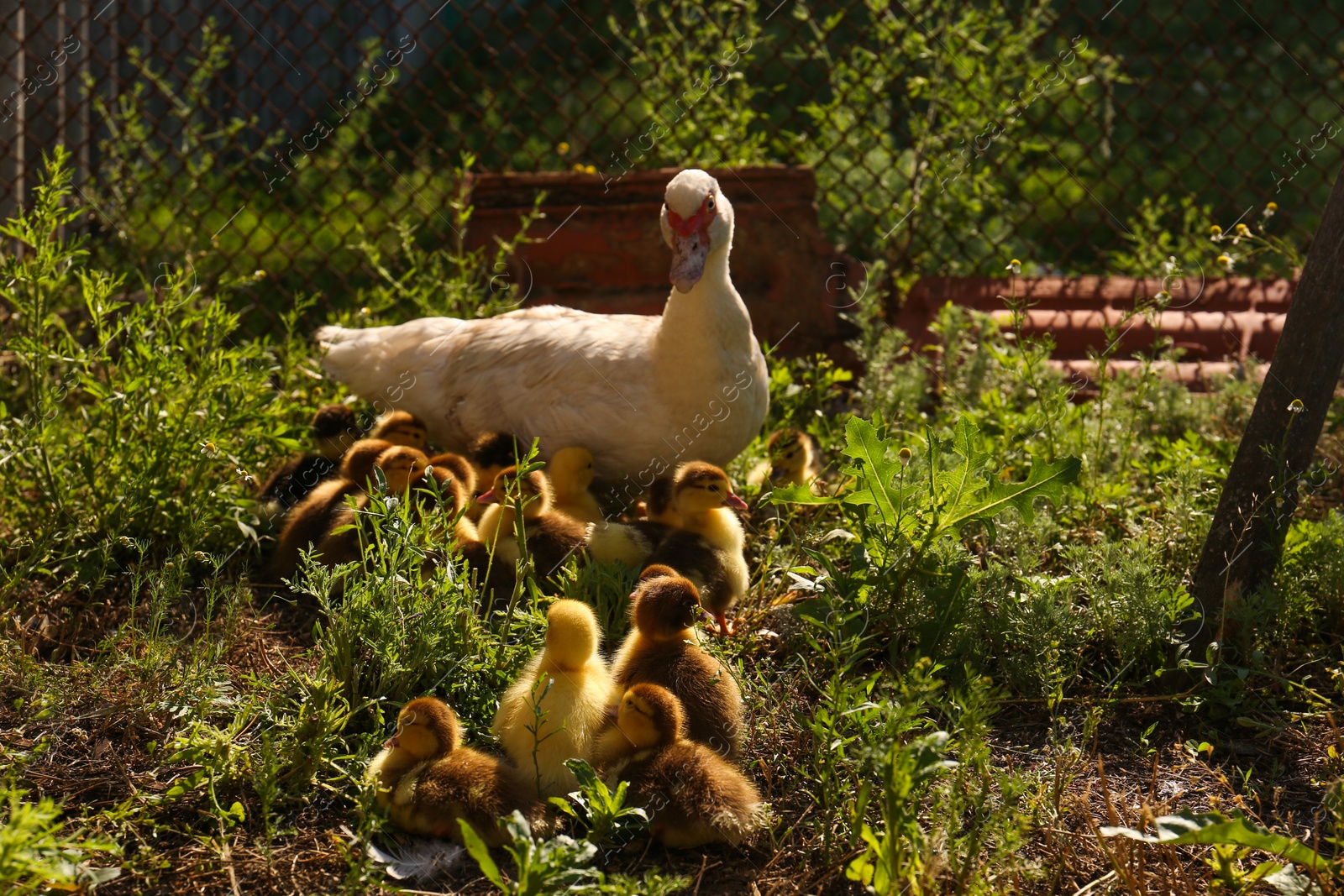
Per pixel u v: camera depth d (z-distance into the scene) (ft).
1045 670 12.71
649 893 9.21
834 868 10.27
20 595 14.55
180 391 16.72
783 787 11.55
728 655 13.50
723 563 14.43
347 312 22.91
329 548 14.99
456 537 14.71
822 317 22.82
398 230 24.36
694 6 25.95
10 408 19.07
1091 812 11.21
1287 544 14.28
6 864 8.72
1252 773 11.86
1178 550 15.28
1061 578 14.38
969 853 9.39
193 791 11.26
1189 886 9.71
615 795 10.32
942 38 26.11
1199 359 22.90
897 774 9.18
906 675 11.32
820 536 15.93
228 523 16.38
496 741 11.82
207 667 12.80
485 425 17.11
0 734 12.03
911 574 13.43
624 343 16.12
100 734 12.17
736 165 23.47
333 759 11.48
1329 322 12.34
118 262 25.45
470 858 10.49
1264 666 13.19
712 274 15.24
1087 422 19.51
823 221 29.81
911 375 20.98
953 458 15.08
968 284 24.31
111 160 25.91
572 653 11.38
